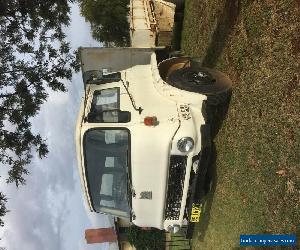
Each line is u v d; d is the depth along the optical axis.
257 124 5.91
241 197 6.29
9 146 9.28
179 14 11.23
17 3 8.73
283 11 5.50
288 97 5.22
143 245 11.04
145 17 10.06
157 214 6.39
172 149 5.91
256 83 6.03
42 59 9.62
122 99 6.49
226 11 7.52
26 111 9.29
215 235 7.31
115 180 6.29
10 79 9.32
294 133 5.04
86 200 6.50
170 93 6.34
